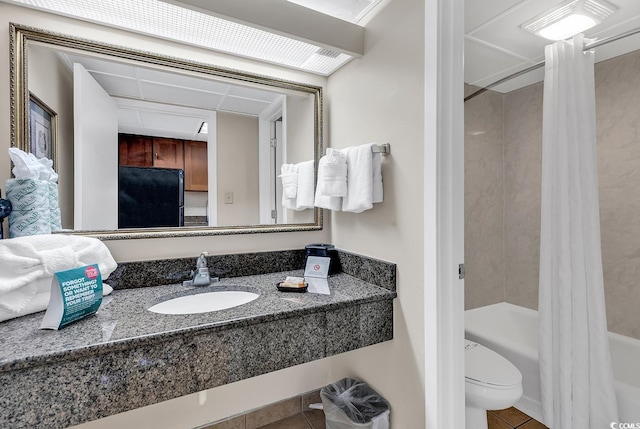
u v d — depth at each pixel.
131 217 1.35
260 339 0.99
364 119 1.46
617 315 1.90
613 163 1.90
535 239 2.30
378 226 1.38
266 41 1.40
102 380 0.77
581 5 1.43
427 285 1.11
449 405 1.10
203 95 1.49
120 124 1.34
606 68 1.92
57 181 1.21
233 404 1.51
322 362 1.74
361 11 1.45
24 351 0.72
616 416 1.35
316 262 1.54
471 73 2.11
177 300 1.26
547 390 1.51
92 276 0.95
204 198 1.50
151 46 1.36
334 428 1.34
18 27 1.12
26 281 0.90
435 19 1.07
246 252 1.57
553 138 1.59
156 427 1.35
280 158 1.66
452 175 1.09
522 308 2.36
